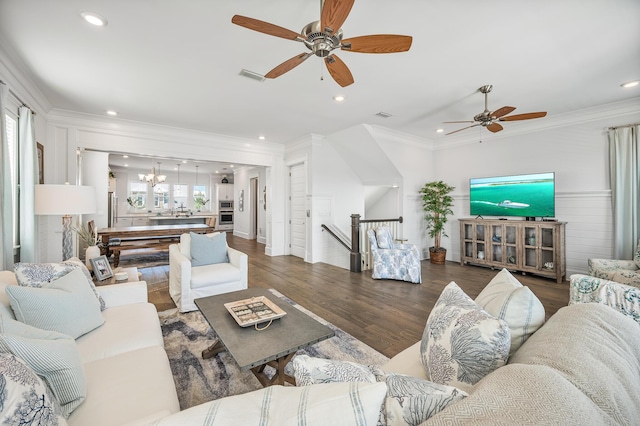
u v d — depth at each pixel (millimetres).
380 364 2072
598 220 4000
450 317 1077
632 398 607
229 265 3488
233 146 5723
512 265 4617
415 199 5855
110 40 2293
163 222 8586
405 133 5367
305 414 549
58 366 985
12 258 2459
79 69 2764
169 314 2973
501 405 526
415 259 4238
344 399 567
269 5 1933
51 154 3891
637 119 3668
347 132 5180
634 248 3658
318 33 1670
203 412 552
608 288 1838
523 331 1059
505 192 4762
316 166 5652
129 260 5781
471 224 5211
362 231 5301
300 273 4816
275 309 1975
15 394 676
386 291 3832
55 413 812
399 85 3180
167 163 9125
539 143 4586
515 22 2084
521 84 3150
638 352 798
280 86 3189
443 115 4270
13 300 1334
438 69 2805
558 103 3764
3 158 2357
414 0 1870
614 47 2406
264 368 1959
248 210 9422
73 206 2385
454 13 1992
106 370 1286
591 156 4051
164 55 2531
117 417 1008
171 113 4105
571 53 2506
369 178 6277
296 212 6289
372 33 2225
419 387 699
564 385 576
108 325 1707
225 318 1892
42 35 2207
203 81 3051
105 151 4430
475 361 909
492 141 5180
